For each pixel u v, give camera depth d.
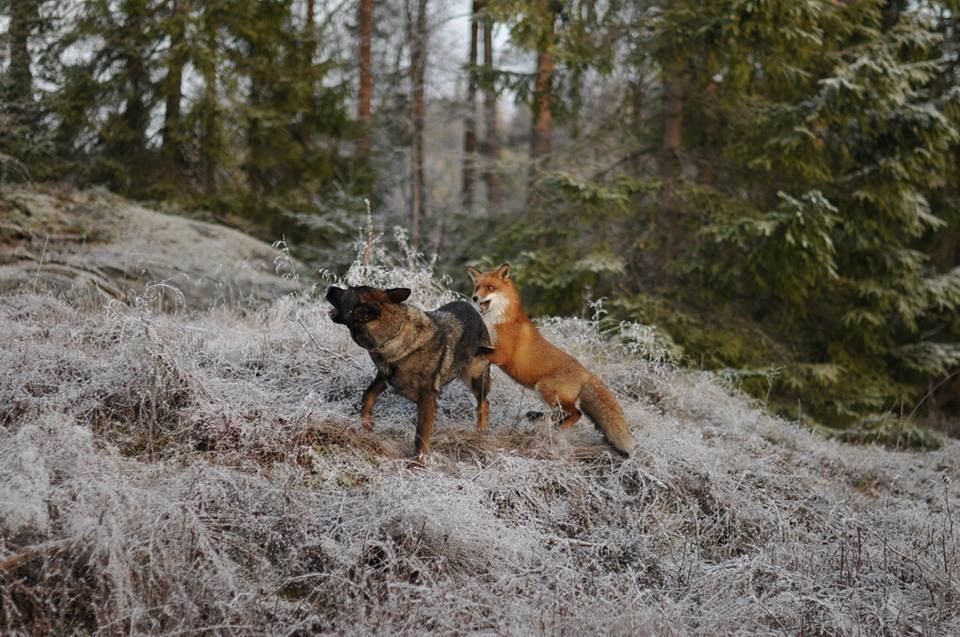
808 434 8.48
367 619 3.77
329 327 6.91
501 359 5.78
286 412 5.20
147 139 15.16
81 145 14.69
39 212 10.39
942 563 5.23
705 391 8.23
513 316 5.84
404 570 4.18
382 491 4.50
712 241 10.95
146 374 4.99
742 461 6.44
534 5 10.98
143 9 14.66
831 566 5.14
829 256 10.28
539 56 14.04
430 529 4.35
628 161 12.12
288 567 4.12
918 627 4.48
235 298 9.58
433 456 5.11
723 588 4.56
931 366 11.59
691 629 4.21
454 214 15.52
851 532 5.63
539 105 13.09
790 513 5.91
